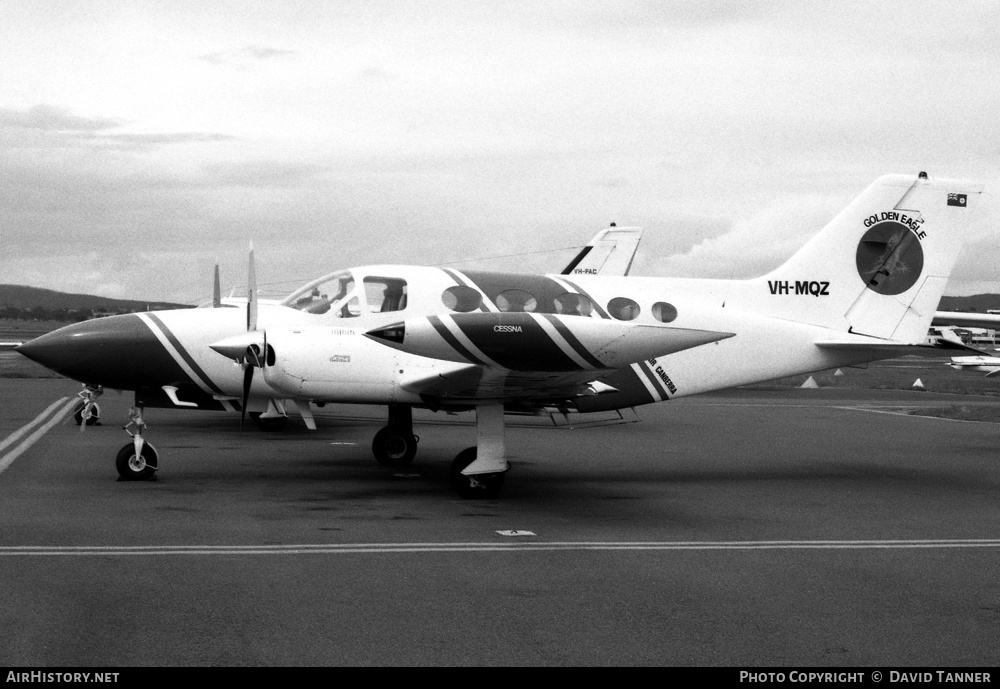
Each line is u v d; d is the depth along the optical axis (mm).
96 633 5066
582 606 5785
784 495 10578
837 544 7848
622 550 7477
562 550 7441
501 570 6711
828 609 5789
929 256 13125
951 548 7730
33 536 7512
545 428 18422
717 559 7195
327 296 12094
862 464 13461
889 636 5242
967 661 4836
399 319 11789
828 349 12734
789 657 4871
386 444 12195
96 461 12078
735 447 15492
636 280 12602
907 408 24984
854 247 12984
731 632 5285
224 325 12797
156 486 10266
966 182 13219
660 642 5090
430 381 9891
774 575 6684
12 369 38438
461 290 11969
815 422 20594
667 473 12328
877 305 13039
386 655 4809
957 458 14250
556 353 9125
